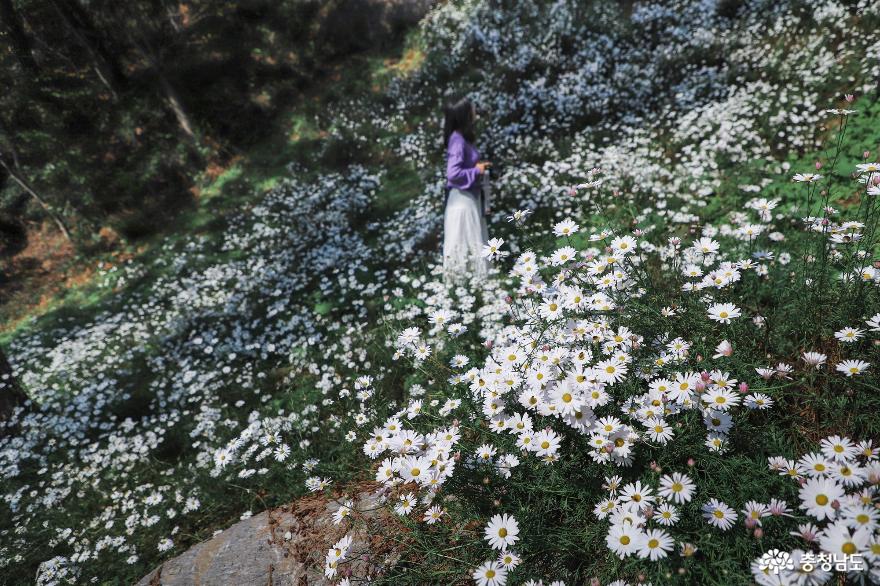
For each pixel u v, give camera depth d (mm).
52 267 9734
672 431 1936
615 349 2234
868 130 4594
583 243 4406
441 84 9625
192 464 3912
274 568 2531
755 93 5891
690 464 1816
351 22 11641
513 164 6652
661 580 1669
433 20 11164
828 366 2293
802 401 2219
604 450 1918
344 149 8914
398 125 9078
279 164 9781
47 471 4375
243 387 4539
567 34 8844
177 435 4324
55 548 3605
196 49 10445
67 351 6242
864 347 2279
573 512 2070
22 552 3598
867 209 2684
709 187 4828
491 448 2133
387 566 2234
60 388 5531
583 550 1905
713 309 2299
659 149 5863
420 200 6613
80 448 4590
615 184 5262
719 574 1677
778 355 2479
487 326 3783
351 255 6059
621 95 7090
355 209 7148
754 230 2756
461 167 4480
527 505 2059
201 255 7535
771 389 1979
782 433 2057
